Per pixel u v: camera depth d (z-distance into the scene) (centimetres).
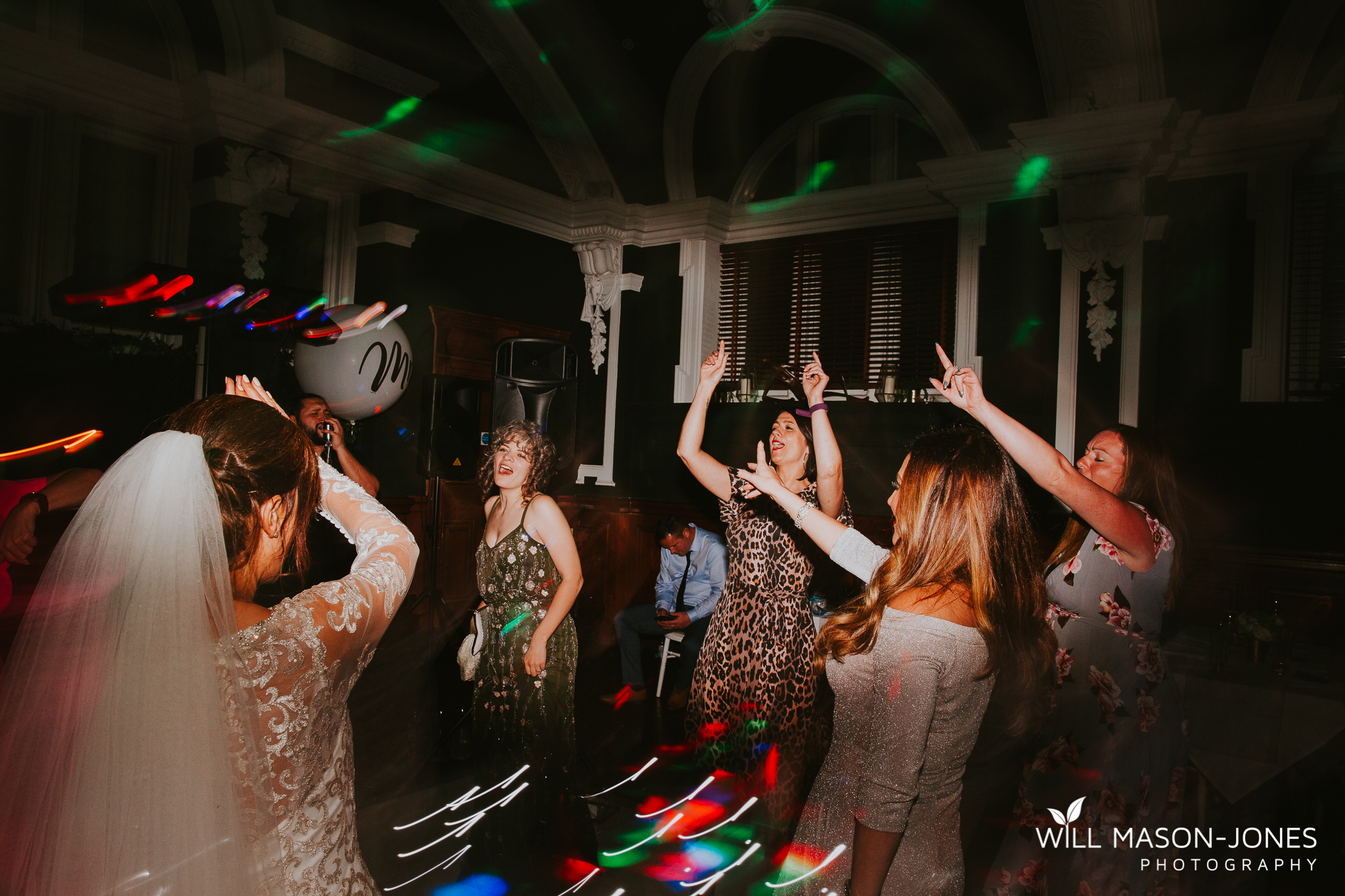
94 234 405
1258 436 397
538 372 520
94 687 75
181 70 420
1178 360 425
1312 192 407
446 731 358
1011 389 471
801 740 246
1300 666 271
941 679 120
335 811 92
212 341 402
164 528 78
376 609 95
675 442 593
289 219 478
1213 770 253
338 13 458
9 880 74
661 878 249
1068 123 408
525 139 582
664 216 610
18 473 354
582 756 343
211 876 75
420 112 514
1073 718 159
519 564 237
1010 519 127
